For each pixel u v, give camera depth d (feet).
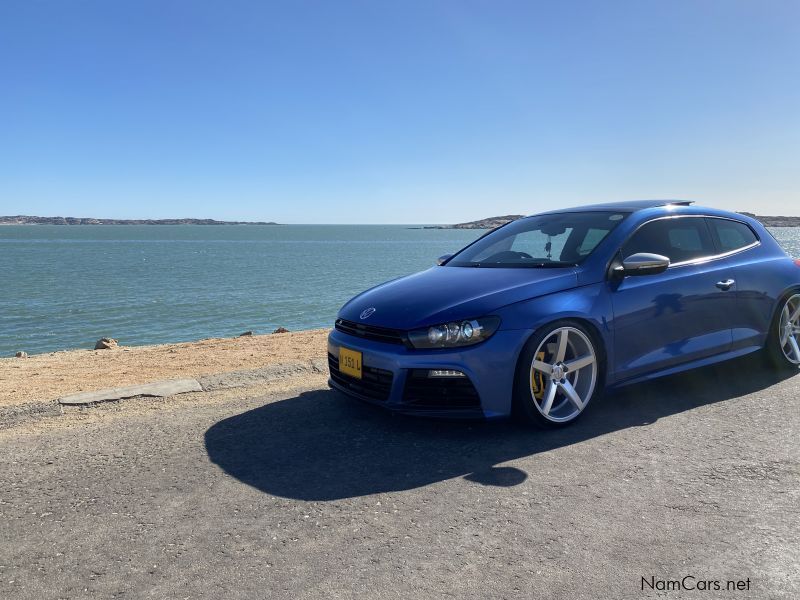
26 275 158.92
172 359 23.09
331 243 512.22
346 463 11.10
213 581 7.41
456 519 8.93
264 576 7.51
